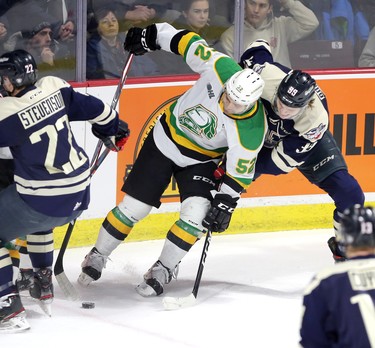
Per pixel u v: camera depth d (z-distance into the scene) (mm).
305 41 19641
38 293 14258
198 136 15000
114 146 14805
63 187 13383
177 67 18906
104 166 18000
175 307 14914
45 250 14164
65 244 15117
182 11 18531
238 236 19281
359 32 19953
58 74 17734
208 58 14734
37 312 14609
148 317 14609
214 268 17297
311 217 19938
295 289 16344
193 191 15211
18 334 13680
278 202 19609
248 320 14688
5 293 13602
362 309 8703
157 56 18641
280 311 15141
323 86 19609
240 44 19156
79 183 13539
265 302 15547
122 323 14328
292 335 14102
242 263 17656
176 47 15125
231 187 14703
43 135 13219
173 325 14312
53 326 14070
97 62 18094
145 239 18641
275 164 15125
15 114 13047
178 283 16391
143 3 18156
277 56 19516
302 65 19750
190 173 15266
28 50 17344
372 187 20281
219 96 14469
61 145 13383
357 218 9023
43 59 17516
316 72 19531
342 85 19734
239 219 19375
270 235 19484
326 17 19641
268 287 16391
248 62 15406
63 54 17672
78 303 15102
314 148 15797
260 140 14398
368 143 20109
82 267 15828
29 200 13312
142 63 18516
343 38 19875
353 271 8859
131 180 15547
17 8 17031
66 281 15219
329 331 8977
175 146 15234
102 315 14617
